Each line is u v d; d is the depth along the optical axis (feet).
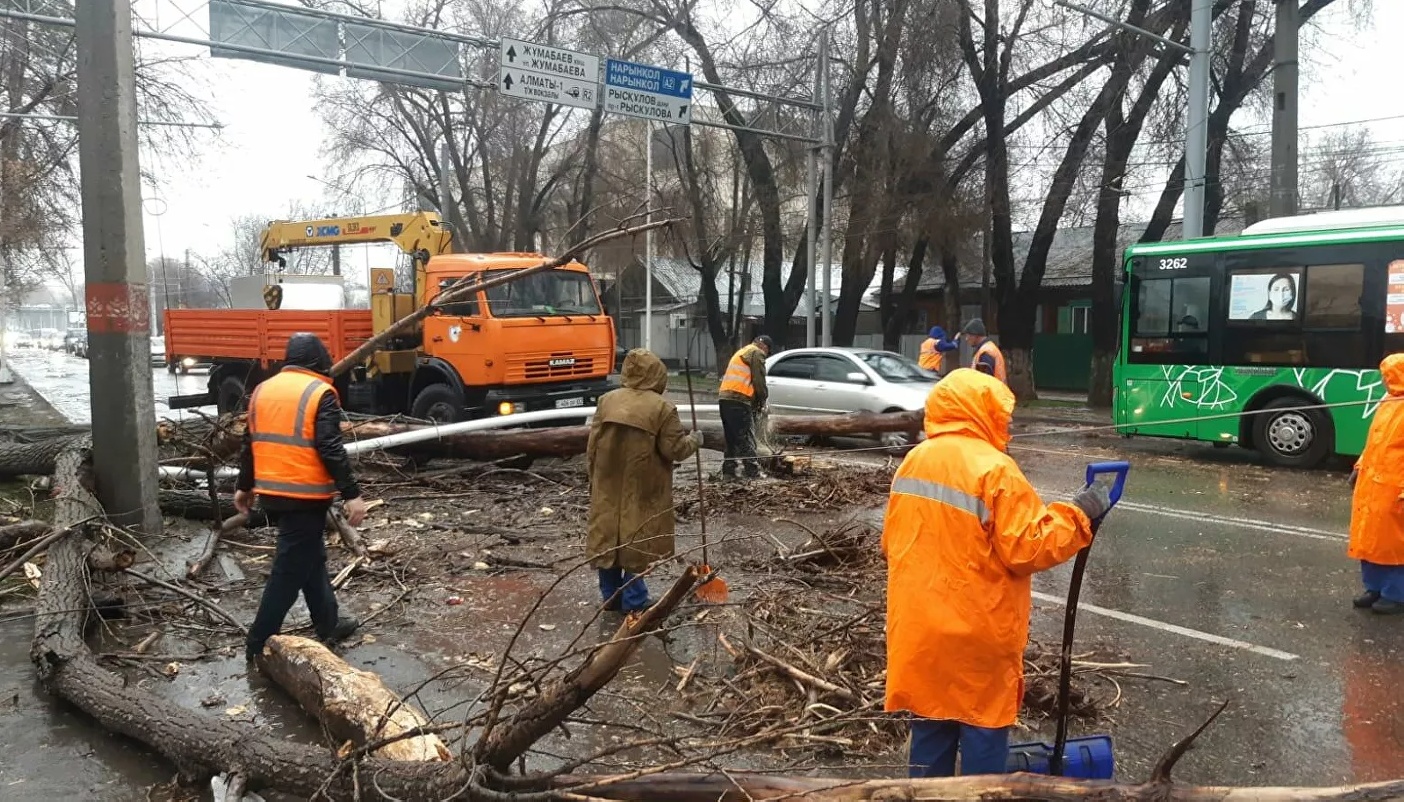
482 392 40.91
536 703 9.45
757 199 78.74
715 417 48.01
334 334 44.01
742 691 14.07
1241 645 16.83
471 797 9.45
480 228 109.19
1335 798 7.45
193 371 54.13
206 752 11.73
